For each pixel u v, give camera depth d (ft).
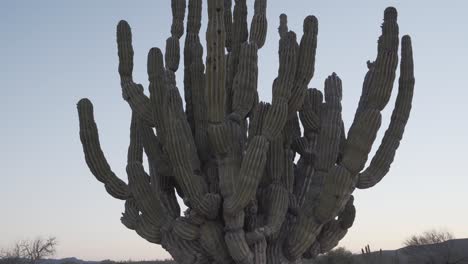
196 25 27.94
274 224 23.82
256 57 24.54
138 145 27.81
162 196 26.45
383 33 23.20
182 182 22.44
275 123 23.07
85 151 25.58
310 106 27.30
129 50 26.43
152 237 24.90
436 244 117.60
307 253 25.84
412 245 126.11
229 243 22.79
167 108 22.27
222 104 22.48
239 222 22.72
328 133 24.48
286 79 23.29
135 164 24.13
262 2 28.32
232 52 27.71
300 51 24.73
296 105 24.85
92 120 25.66
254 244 23.38
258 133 23.79
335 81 25.32
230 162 23.00
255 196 24.39
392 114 25.61
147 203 24.03
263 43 26.55
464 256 106.11
